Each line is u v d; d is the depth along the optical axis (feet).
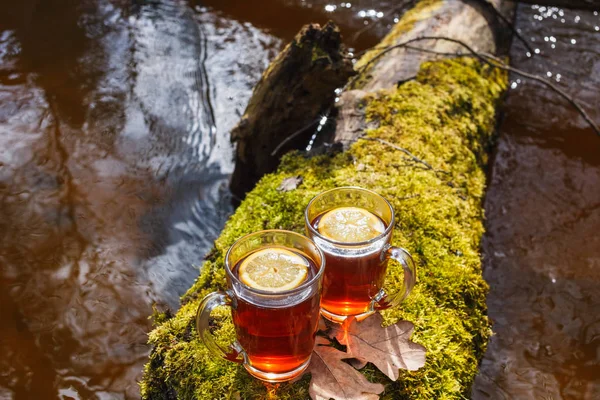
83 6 6.21
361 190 2.21
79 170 4.43
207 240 3.93
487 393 3.14
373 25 6.06
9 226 3.98
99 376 3.22
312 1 6.42
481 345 2.51
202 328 1.94
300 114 3.54
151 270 3.73
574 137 4.83
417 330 2.29
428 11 4.89
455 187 3.11
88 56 5.55
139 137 4.75
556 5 5.71
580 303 3.59
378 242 2.05
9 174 4.35
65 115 4.90
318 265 1.97
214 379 2.10
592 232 4.06
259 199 2.97
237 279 1.88
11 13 6.00
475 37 4.68
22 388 3.15
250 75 5.42
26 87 5.13
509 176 4.47
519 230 4.06
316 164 3.18
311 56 3.36
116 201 4.20
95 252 3.84
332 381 2.02
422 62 4.13
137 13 6.17
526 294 3.64
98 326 3.43
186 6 6.31
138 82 5.29
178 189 4.31
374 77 3.99
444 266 2.59
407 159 3.18
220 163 4.55
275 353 1.95
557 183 4.43
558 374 3.24
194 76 5.39
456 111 3.75
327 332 2.17
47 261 3.76
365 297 2.13
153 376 2.24
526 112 5.05
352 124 3.48
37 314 3.48
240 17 6.18
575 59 5.64
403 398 2.08
